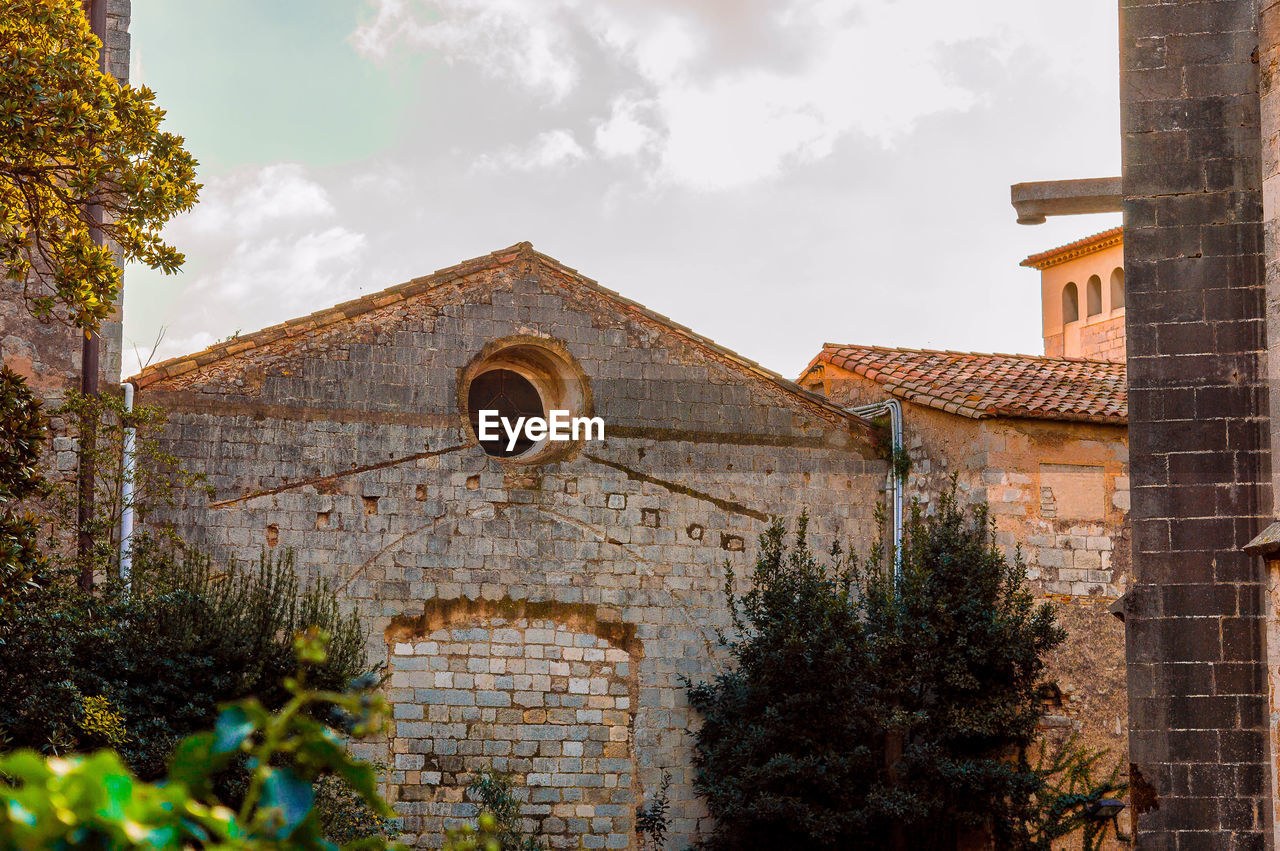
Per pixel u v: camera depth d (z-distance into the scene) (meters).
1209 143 16.02
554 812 22.19
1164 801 15.38
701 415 24.28
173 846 1.72
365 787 2.03
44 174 14.39
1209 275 15.90
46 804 1.64
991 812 21.39
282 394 21.97
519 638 22.56
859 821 20.67
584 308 23.94
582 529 23.23
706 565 23.77
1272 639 14.75
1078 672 22.80
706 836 22.67
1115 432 23.88
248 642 17.97
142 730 16.77
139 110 14.23
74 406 18.23
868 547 24.91
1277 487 14.83
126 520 20.11
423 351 22.84
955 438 24.00
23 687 15.68
